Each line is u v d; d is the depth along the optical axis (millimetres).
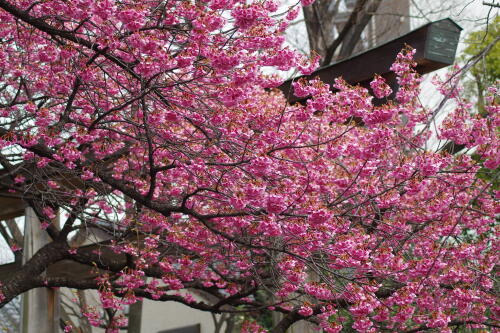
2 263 8297
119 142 6336
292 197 4797
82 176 5391
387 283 6531
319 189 5102
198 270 6422
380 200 5328
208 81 5039
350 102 5062
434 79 6258
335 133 5711
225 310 7156
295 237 4777
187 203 5855
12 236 8359
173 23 4352
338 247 4602
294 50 4340
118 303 6082
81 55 4938
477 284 5473
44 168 6219
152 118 4629
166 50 4281
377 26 15656
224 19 3896
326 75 7406
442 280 5305
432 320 5082
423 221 5848
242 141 4922
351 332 7172
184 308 14891
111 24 4148
